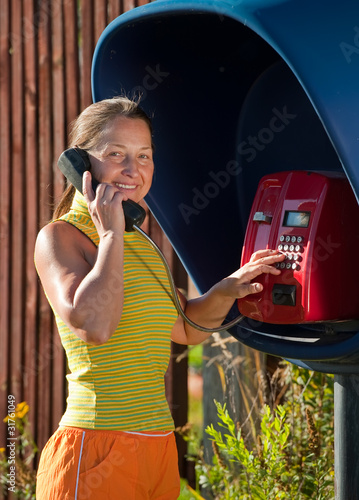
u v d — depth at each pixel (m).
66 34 6.56
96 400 3.23
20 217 6.99
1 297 7.15
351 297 3.53
